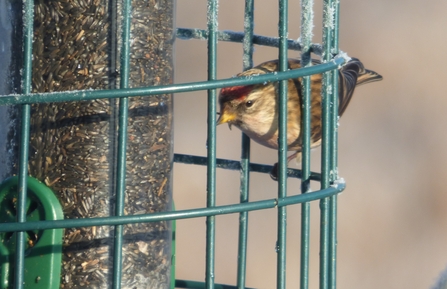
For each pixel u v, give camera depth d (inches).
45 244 302.8
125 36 281.4
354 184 789.9
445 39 869.8
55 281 302.5
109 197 313.4
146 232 322.7
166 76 327.9
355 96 848.3
